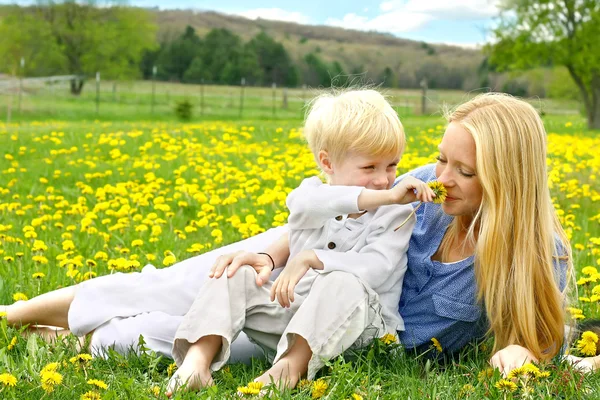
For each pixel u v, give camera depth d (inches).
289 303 114.0
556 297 115.9
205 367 110.0
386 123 123.8
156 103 1951.3
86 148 485.7
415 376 113.1
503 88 2367.1
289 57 3169.3
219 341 112.3
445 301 121.3
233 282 115.9
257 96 2283.5
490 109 115.9
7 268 180.2
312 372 109.7
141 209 273.0
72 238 225.6
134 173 375.6
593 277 150.0
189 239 226.8
